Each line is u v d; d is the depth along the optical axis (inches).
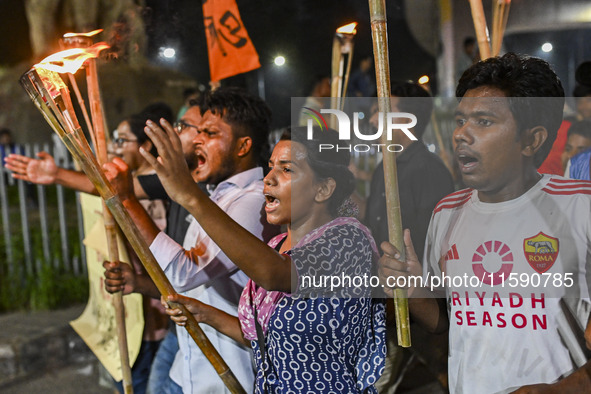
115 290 106.9
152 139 67.5
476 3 87.8
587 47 249.8
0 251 286.4
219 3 139.3
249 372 100.7
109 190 74.5
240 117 103.0
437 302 81.8
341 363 76.5
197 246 98.8
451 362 72.7
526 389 65.2
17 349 201.6
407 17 233.1
